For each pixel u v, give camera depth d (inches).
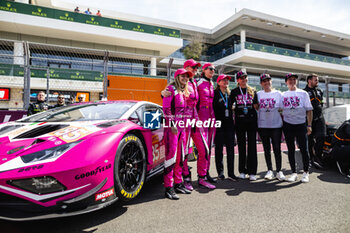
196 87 105.9
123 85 219.6
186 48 714.8
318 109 144.6
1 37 446.0
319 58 733.3
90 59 470.0
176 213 76.9
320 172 134.5
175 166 100.5
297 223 68.9
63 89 381.4
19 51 413.4
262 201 87.8
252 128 120.6
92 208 65.9
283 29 738.2
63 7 575.5
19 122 94.0
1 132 80.6
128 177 82.7
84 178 64.1
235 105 123.3
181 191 99.2
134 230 65.2
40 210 60.0
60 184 61.0
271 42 793.6
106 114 95.0
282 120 123.0
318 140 143.8
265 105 121.6
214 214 75.9
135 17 663.1
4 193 60.7
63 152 64.1
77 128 75.9
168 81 233.5
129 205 84.4
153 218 73.0
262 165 154.1
